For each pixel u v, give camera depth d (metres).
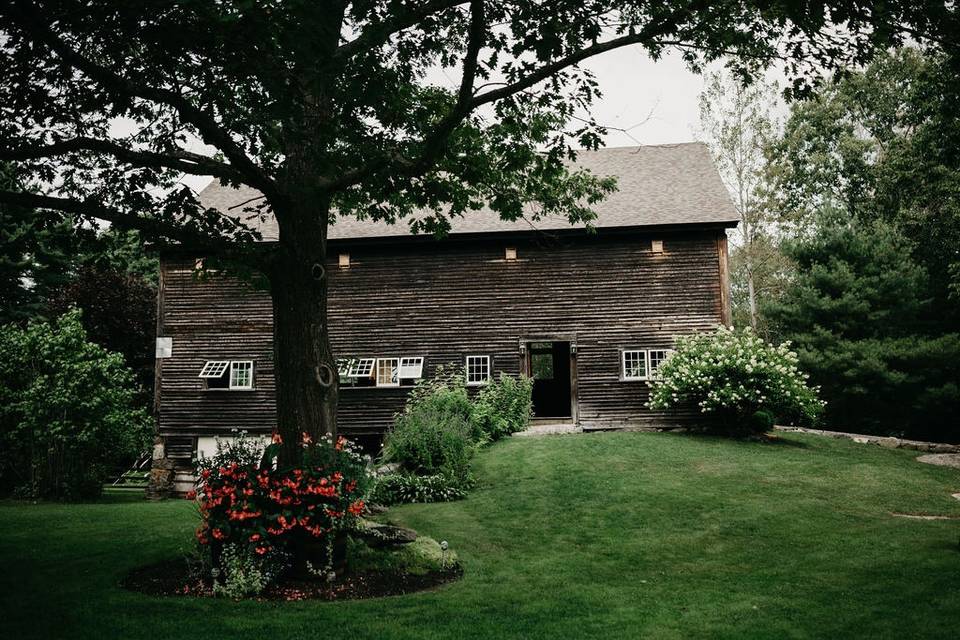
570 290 20.88
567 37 8.16
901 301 28.45
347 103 7.65
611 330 20.56
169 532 10.72
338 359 20.84
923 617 6.51
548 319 20.83
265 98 7.42
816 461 15.69
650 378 19.92
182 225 9.12
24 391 17.19
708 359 18.02
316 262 9.05
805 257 30.84
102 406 17.59
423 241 21.41
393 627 6.24
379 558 8.60
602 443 17.47
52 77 8.07
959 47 7.82
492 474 15.23
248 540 7.56
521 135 10.48
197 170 8.48
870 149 35.66
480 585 8.14
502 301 21.06
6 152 7.61
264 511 7.70
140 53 7.84
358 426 20.97
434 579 8.35
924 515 11.87
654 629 6.39
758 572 8.70
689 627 6.46
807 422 28.77
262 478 7.84
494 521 11.88
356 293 21.58
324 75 7.08
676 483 13.76
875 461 16.12
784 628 6.37
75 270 28.73
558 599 7.48
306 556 7.86
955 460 16.73
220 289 21.89
